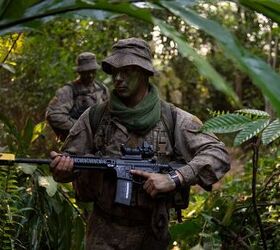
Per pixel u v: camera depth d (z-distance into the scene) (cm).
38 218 344
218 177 253
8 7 85
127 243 256
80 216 359
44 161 247
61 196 359
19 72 696
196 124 260
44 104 705
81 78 470
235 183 401
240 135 247
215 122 248
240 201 368
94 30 731
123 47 253
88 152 265
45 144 525
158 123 257
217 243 326
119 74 252
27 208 327
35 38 686
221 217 370
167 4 74
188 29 682
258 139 283
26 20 86
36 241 338
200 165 249
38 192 347
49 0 85
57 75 711
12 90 699
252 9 79
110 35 738
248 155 609
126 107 254
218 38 67
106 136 258
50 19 88
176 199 253
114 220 258
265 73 65
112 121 258
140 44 254
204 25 69
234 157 665
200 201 389
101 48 732
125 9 78
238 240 341
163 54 844
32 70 704
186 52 67
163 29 72
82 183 262
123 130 254
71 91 466
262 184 381
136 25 744
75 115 463
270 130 252
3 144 401
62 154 249
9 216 306
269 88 63
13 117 696
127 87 252
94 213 265
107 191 255
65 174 248
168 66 861
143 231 256
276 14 77
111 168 247
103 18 90
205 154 252
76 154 264
